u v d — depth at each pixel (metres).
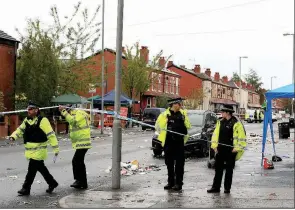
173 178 9.28
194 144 15.98
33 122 8.81
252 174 11.44
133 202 7.91
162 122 9.17
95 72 32.66
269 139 26.08
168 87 59.84
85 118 9.51
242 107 92.00
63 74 30.59
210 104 70.62
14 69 29.92
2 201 8.26
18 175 11.55
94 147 20.09
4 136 24.83
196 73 72.12
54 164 13.74
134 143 22.42
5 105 29.55
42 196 8.74
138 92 45.69
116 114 9.37
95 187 9.74
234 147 8.62
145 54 46.81
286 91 13.16
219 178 8.79
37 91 28.95
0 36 28.88
